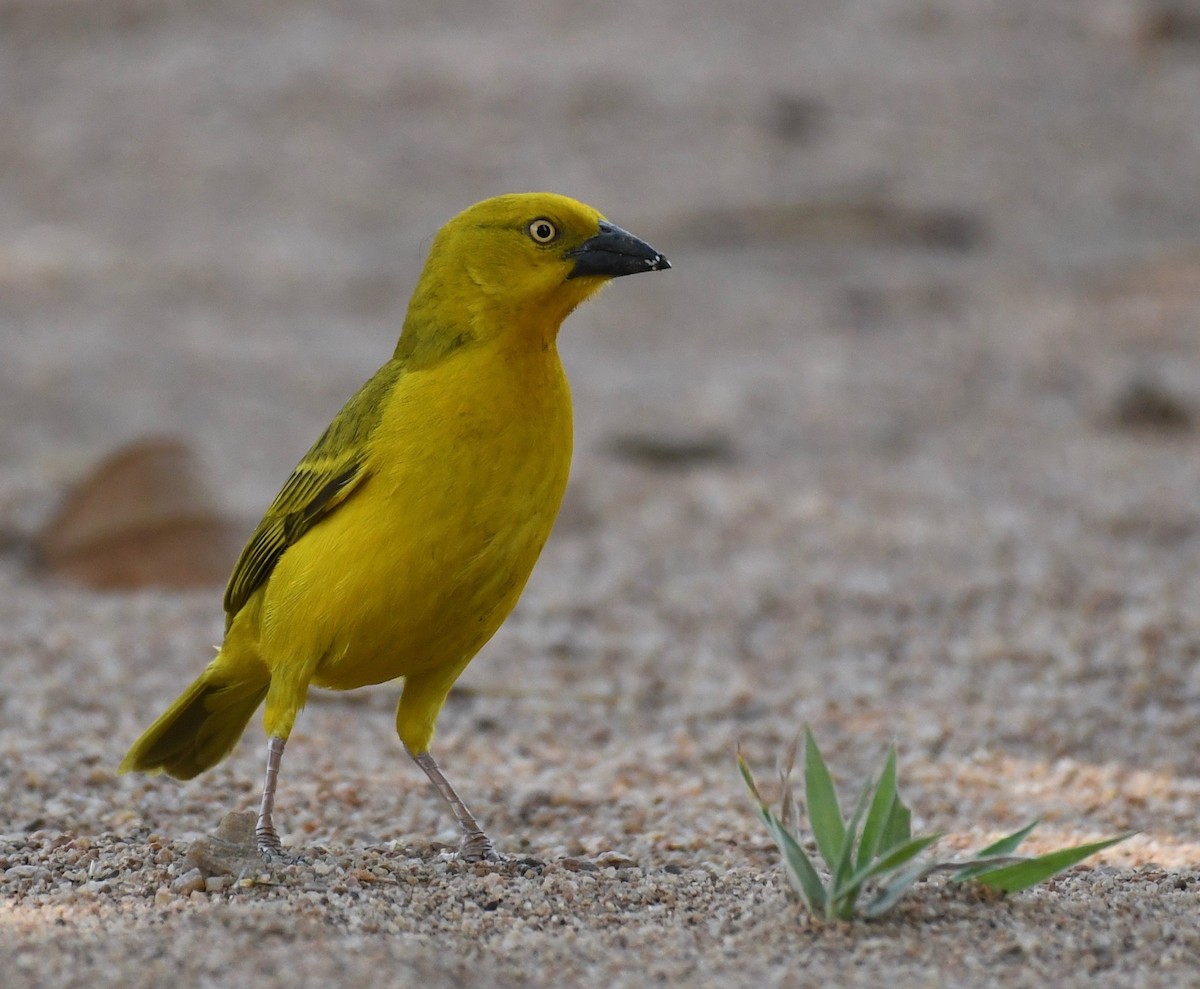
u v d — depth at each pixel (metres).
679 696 13.05
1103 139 43.28
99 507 16.33
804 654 14.06
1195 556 16.25
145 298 32.19
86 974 6.16
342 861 8.14
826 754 11.53
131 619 14.96
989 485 19.91
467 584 8.05
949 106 44.84
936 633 14.37
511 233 8.18
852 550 17.16
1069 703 12.31
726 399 25.17
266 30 50.62
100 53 49.28
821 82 46.03
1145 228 37.16
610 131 42.84
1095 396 24.59
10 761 10.50
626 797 10.45
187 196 40.34
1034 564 16.17
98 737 11.40
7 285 32.84
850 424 23.62
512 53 47.97
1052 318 29.72
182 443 16.70
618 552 17.53
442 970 6.30
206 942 6.52
